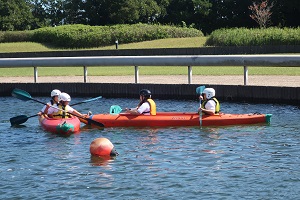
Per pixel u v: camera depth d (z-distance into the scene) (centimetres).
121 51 3588
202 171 1020
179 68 2614
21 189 934
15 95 1552
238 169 1029
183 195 894
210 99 1450
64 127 1373
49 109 1490
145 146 1226
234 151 1161
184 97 1908
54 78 2411
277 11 5275
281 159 1091
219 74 2283
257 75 2195
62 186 947
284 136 1291
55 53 3725
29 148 1228
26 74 2652
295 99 1720
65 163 1091
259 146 1201
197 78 2172
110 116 1480
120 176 998
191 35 4697
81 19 5972
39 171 1037
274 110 1638
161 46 4203
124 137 1331
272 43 3609
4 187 945
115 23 5691
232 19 5762
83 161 1104
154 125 1455
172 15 5931
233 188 923
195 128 1416
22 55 3791
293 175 986
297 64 1839
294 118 1507
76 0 5841
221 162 1077
